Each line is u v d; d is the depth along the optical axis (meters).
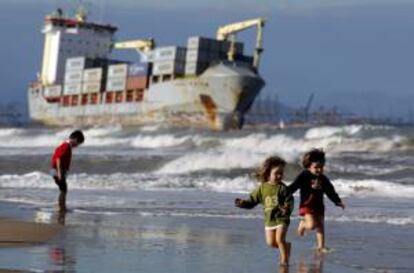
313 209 37.38
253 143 191.88
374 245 39.50
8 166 110.56
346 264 33.03
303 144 180.12
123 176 94.25
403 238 42.38
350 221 51.41
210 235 42.41
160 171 105.12
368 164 116.44
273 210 32.50
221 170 103.44
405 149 163.12
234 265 31.97
